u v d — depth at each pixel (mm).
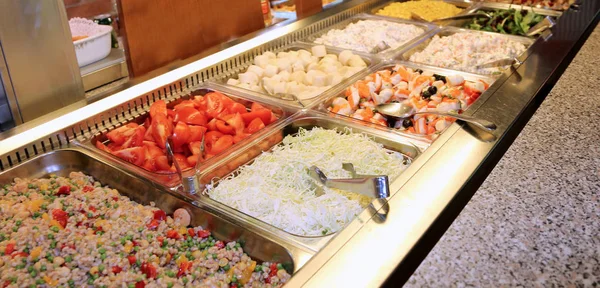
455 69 2367
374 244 1121
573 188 1278
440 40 2717
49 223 1328
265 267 1228
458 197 1311
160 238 1314
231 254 1286
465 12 3363
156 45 2457
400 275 1073
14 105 1831
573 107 1716
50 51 1869
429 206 1248
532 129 1573
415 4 3529
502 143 1591
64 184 1530
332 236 1231
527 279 993
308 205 1424
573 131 1560
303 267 1057
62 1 1854
